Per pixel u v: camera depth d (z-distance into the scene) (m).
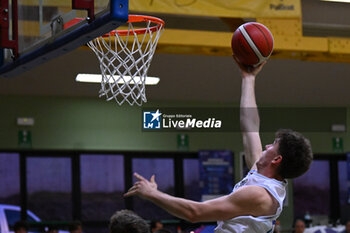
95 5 4.68
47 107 13.76
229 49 9.87
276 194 3.37
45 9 5.37
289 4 9.13
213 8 8.84
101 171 13.94
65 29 5.05
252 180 3.45
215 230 3.48
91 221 13.69
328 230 12.74
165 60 12.09
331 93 14.48
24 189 13.37
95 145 13.95
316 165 15.22
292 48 10.11
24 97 13.62
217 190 14.27
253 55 4.37
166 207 3.25
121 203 13.93
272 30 10.12
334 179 15.27
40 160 13.59
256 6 9.03
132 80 6.13
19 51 5.75
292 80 13.60
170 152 14.40
